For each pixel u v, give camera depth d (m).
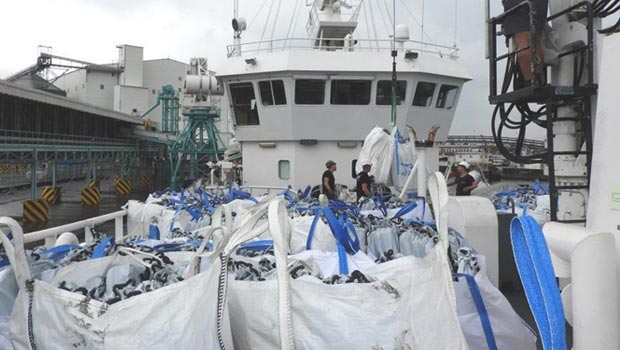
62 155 34.25
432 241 3.30
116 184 36.94
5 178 40.56
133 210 6.53
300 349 2.06
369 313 2.07
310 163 12.68
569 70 3.60
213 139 29.91
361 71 12.11
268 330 2.17
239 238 2.21
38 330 2.12
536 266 2.13
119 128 45.34
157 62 59.72
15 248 2.22
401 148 8.98
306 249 3.41
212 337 1.98
